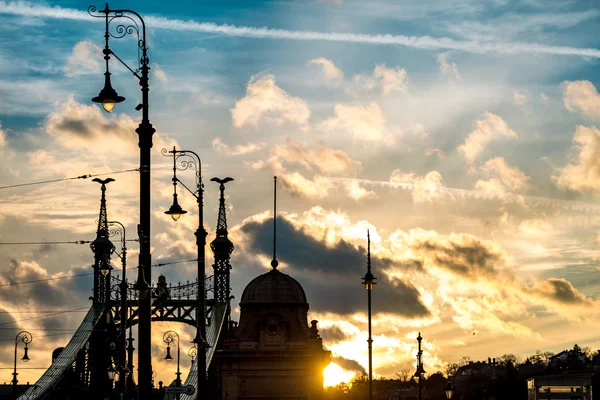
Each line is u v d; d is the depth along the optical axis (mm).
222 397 161750
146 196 75875
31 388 183375
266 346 163250
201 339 109125
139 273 75625
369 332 109750
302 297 165750
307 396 161750
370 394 108500
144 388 75750
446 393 137375
